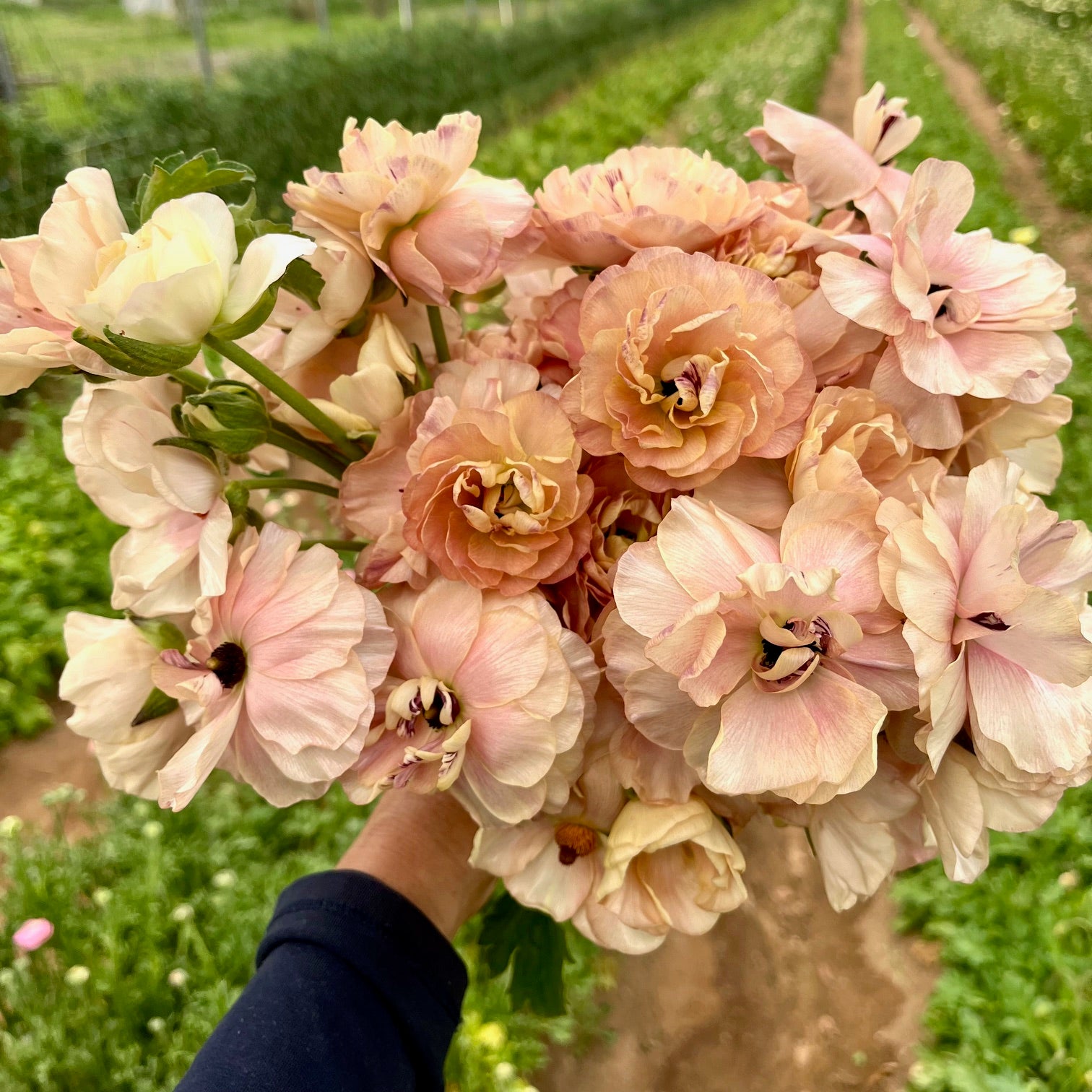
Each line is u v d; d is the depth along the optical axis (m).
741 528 0.30
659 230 0.34
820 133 0.38
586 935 0.36
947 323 0.33
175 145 2.76
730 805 0.34
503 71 5.54
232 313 0.30
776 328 0.31
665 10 9.07
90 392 0.35
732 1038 1.05
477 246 0.34
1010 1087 0.91
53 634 1.44
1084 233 3.03
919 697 0.29
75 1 8.28
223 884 1.04
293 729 0.31
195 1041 0.91
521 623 0.31
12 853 1.04
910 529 0.29
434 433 0.32
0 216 2.25
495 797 0.33
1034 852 1.08
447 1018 0.39
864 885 0.33
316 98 3.64
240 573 0.32
